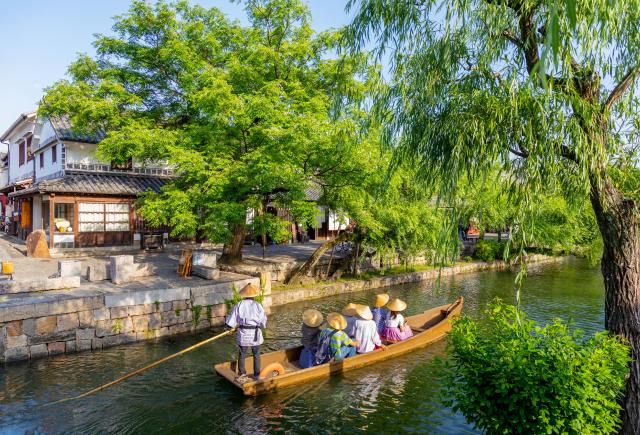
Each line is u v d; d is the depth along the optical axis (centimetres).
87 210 1838
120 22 1506
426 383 769
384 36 524
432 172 484
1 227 3039
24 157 2552
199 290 1100
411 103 484
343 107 789
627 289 475
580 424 404
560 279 1959
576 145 417
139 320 1007
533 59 471
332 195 1338
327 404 694
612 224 477
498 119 432
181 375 802
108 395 721
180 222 1177
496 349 468
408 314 1311
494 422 439
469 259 2267
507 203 475
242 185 1279
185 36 1463
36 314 880
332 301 1447
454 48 465
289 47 1314
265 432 616
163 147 1253
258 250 2141
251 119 1180
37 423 630
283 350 816
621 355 437
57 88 1445
